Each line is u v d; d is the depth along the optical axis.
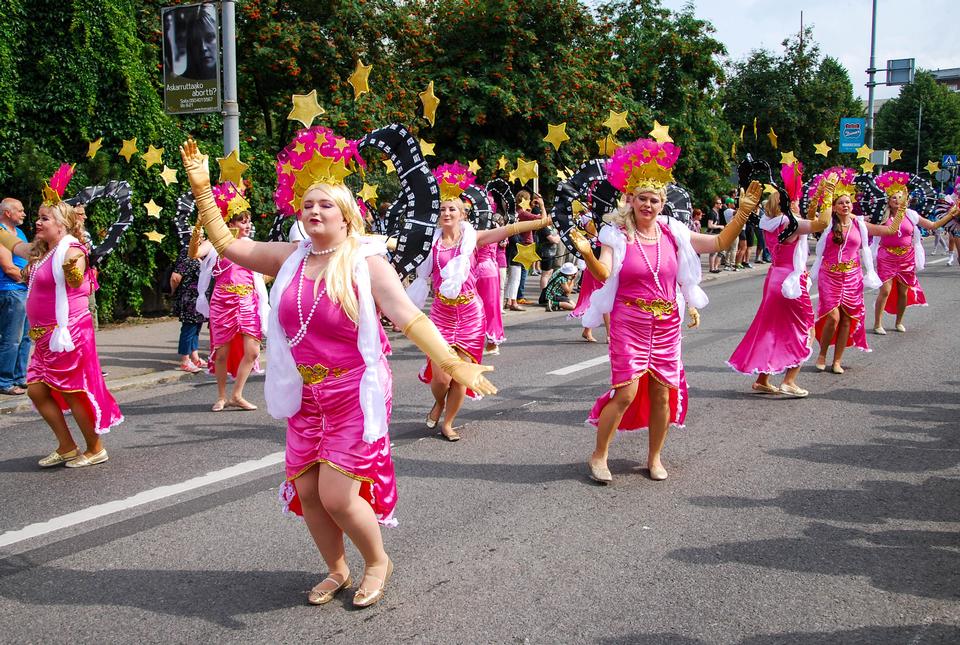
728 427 6.36
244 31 16.36
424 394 7.73
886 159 22.12
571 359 9.42
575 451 5.79
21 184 10.81
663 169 4.85
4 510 4.71
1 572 3.90
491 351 9.91
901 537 4.21
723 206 20.66
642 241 4.92
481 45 19.41
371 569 3.55
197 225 6.78
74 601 3.61
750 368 7.29
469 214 8.41
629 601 3.54
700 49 26.12
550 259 14.12
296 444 3.41
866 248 8.20
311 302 3.27
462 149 19.09
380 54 17.36
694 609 3.46
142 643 3.25
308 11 16.42
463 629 3.32
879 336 10.55
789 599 3.54
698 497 4.82
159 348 10.30
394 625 3.36
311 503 3.45
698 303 5.04
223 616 3.46
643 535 4.26
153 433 6.42
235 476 5.31
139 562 4.00
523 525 4.41
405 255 3.96
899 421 6.49
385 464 3.47
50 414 5.45
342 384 3.31
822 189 7.88
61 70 11.44
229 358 7.30
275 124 19.72
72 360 5.35
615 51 23.62
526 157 19.31
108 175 11.48
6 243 5.44
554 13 19.00
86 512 4.68
